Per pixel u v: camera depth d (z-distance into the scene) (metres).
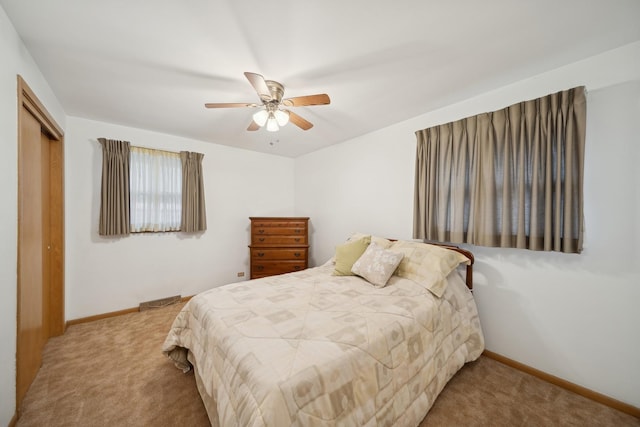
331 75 1.86
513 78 1.92
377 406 1.17
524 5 1.23
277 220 3.68
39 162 1.93
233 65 1.73
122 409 1.54
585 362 1.70
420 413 1.36
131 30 1.40
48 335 2.40
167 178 3.28
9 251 1.35
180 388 1.73
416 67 1.77
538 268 1.89
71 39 1.47
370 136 3.17
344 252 2.46
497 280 2.09
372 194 3.16
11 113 1.37
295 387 0.95
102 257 2.88
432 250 2.11
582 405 1.61
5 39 1.29
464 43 1.52
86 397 1.63
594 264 1.66
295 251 3.69
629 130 1.54
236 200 3.96
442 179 2.32
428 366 1.50
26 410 1.51
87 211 2.78
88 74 1.85
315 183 4.11
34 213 1.84
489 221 2.00
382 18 1.31
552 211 1.74
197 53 1.60
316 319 1.45
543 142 1.77
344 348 1.17
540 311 1.88
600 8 1.25
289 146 3.87
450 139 2.28
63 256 2.49
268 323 1.40
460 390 1.72
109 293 2.92
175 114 2.60
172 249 3.37
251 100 2.26
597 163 1.64
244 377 1.04
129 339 2.40
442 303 1.80
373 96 2.20
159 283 3.27
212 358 1.34
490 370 1.95
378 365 1.23
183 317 1.88
